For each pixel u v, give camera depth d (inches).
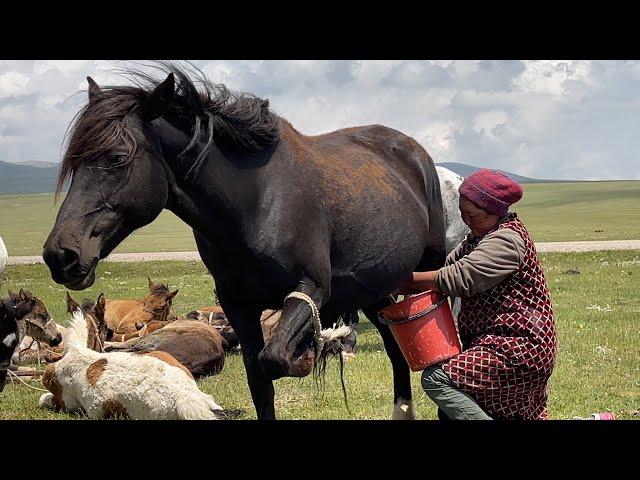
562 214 2871.6
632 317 549.0
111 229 184.2
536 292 184.5
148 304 518.0
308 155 226.1
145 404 275.7
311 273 210.4
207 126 200.1
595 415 248.5
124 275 1016.9
